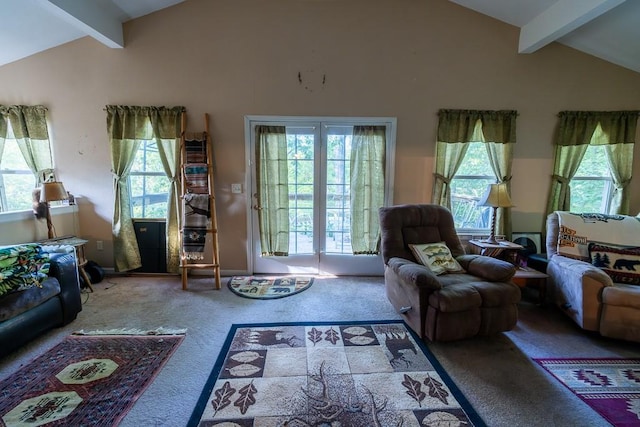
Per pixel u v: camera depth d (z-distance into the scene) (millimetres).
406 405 1680
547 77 3430
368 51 3414
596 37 3133
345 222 3719
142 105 3451
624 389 1829
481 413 1631
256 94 3457
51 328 2428
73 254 2662
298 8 3352
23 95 3436
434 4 3354
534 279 2914
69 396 1725
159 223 3656
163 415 1601
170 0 3217
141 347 2217
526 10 3064
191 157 3426
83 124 3486
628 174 3465
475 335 2264
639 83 3410
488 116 3449
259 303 2980
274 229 3699
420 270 2277
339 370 1975
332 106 3486
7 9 2738
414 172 3592
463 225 3727
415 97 3479
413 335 2408
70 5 2658
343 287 3395
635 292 2219
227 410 1633
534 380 1902
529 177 3582
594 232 2863
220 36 3373
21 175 3588
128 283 3457
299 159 3602
